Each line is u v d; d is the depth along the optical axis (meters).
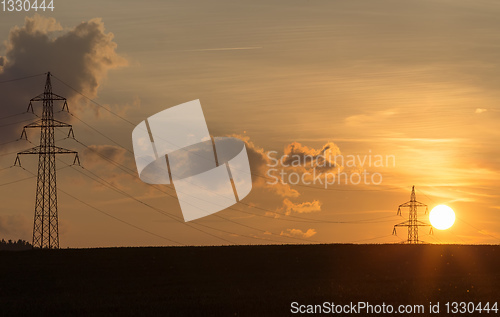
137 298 40.34
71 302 38.72
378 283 48.03
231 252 72.50
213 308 36.12
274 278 52.44
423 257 69.75
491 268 61.47
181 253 71.00
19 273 55.28
